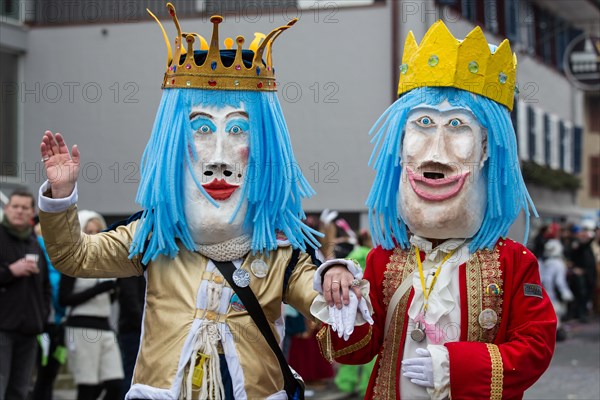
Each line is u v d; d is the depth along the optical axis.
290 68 13.85
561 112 23.00
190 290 3.79
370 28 13.59
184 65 3.87
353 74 13.69
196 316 3.76
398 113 3.87
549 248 15.52
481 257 3.81
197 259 3.86
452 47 3.78
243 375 3.73
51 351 7.05
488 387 3.56
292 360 9.45
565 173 22.20
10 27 14.58
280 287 3.86
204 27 13.93
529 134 19.17
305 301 3.81
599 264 18.06
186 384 3.71
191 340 3.73
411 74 3.89
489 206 3.81
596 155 27.25
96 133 14.78
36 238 6.82
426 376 3.58
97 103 14.76
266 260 3.88
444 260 3.81
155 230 3.82
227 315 3.78
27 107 14.87
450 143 3.76
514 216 3.85
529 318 3.71
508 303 3.74
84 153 14.84
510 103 3.90
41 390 7.20
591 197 27.64
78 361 6.93
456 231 3.77
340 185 13.79
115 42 14.66
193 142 3.83
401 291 3.82
